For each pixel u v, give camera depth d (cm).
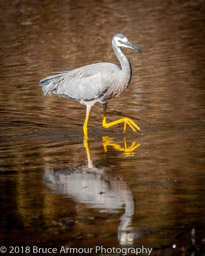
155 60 2152
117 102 1691
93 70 1430
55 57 2250
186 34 2538
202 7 3119
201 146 1255
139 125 1459
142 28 2680
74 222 893
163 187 1020
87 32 2641
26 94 1822
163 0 3384
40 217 917
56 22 2877
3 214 930
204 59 2117
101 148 1285
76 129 1466
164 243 812
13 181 1080
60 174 1112
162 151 1234
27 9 3198
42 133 1432
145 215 908
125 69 1398
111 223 883
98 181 1065
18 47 2459
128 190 1015
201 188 1008
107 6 3228
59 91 1491
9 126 1500
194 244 805
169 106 1602
